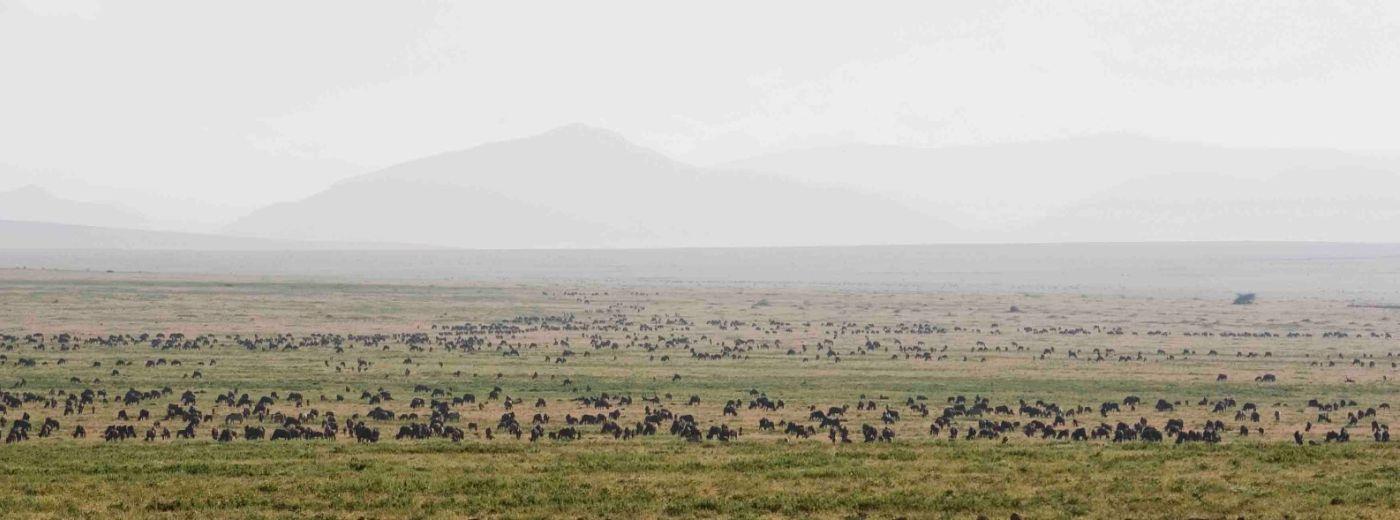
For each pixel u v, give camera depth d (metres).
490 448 82.12
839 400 121.12
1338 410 114.81
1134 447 82.50
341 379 137.50
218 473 71.50
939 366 156.75
